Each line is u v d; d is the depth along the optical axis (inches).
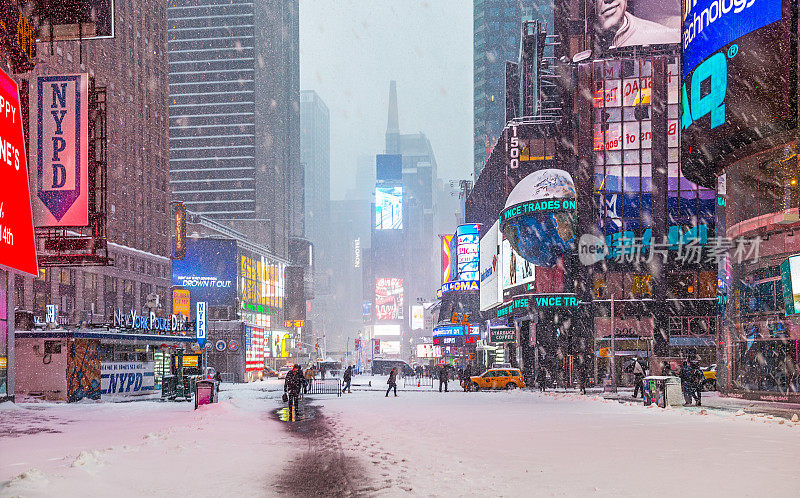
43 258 1362.0
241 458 597.6
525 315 2610.7
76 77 1322.6
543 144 2802.7
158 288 4065.0
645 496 426.9
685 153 1691.7
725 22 1471.5
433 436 783.1
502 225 2694.4
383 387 2459.4
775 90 1371.8
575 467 544.1
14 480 422.3
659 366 2386.8
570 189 2506.2
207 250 4739.2
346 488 466.0
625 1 2581.2
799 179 1370.6
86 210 1307.8
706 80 1530.5
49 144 1312.7
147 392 1943.9
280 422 983.0
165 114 4387.3
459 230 4055.1
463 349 3870.6
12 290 1350.9
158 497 423.2
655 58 2527.1
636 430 840.3
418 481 489.4
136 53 4010.8
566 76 2630.4
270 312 6151.6
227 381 3449.8
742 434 788.6
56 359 1569.9
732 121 1446.9
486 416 1080.8
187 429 815.7
